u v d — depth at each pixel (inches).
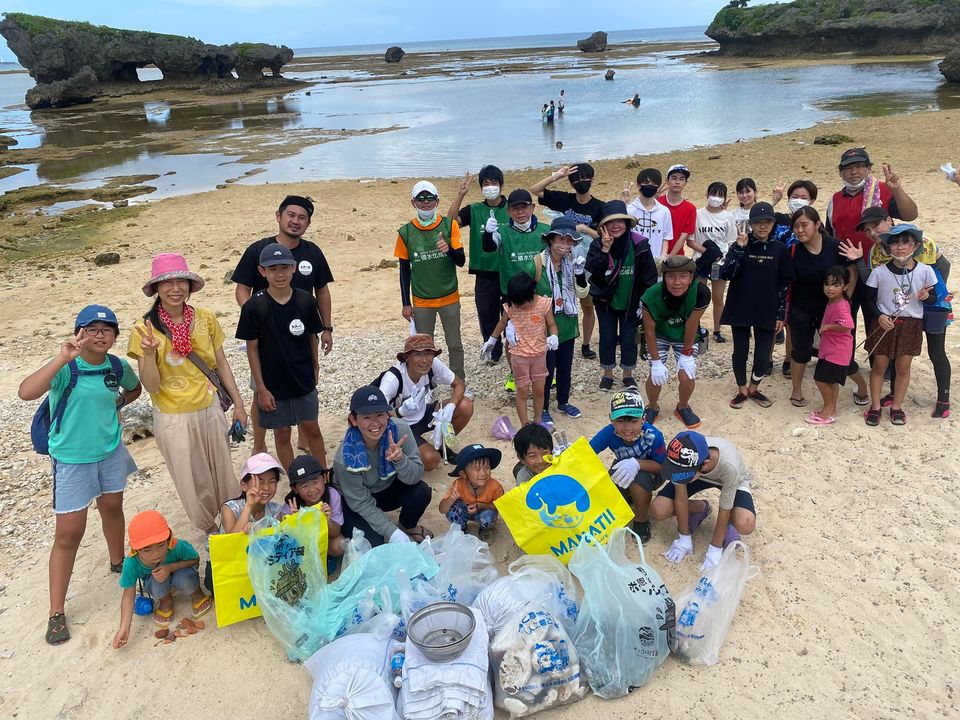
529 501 179.0
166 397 187.9
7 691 161.0
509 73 2913.4
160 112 2031.3
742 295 256.2
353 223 687.7
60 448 171.3
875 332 241.6
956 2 2351.1
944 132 920.9
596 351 337.4
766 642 161.5
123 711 154.6
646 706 147.4
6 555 210.8
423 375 228.1
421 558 172.1
